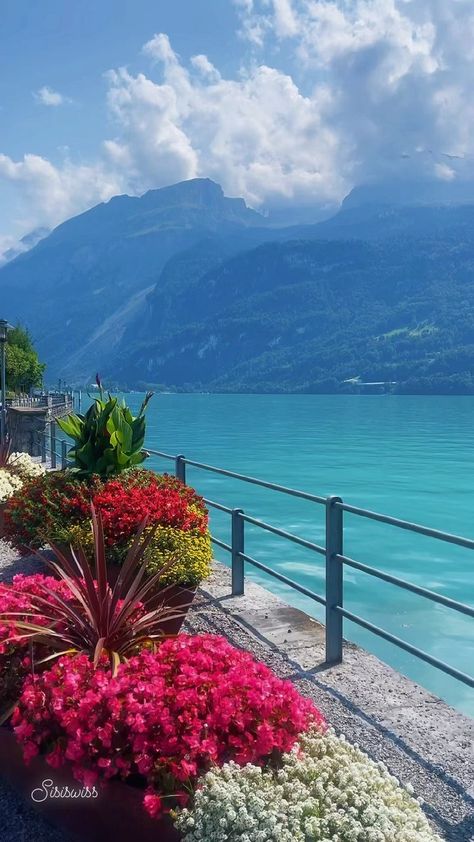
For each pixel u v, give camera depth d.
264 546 16.95
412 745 4.25
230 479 31.48
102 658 3.76
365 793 2.84
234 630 6.28
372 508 24.58
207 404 163.00
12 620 3.88
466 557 16.59
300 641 6.01
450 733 4.41
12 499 7.61
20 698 3.42
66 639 3.94
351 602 12.26
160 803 2.89
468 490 28.64
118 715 3.12
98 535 4.27
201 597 7.29
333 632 5.54
